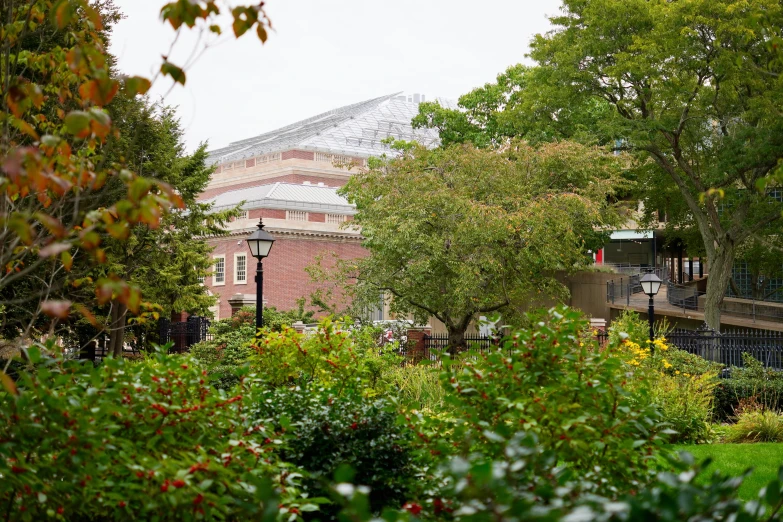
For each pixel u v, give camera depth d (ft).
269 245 57.93
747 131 107.76
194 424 18.53
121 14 69.46
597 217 101.40
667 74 106.73
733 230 117.08
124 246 82.43
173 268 88.48
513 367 20.11
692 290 141.90
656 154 119.65
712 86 116.98
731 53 98.32
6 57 17.62
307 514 23.66
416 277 99.81
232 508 17.26
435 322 146.72
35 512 16.61
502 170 104.17
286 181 243.81
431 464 22.45
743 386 66.59
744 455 42.88
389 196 103.65
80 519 18.54
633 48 107.65
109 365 18.25
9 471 15.14
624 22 111.86
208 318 114.11
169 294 92.27
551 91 117.91
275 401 28.12
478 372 20.59
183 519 15.97
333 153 250.57
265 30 16.02
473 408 19.58
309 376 38.17
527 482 13.47
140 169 77.77
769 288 166.50
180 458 17.71
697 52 104.27
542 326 21.17
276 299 194.29
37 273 42.96
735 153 109.60
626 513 9.95
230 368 64.54
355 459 24.04
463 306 102.17
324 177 248.11
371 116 282.36
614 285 150.71
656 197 141.90
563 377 20.48
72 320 72.43
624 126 111.96
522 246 101.24
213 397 19.21
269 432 20.79
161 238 90.94
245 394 22.81
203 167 99.25
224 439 19.13
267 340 41.75
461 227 95.76
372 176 108.37
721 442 52.75
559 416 18.56
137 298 13.89
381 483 24.21
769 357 84.84
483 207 95.25
